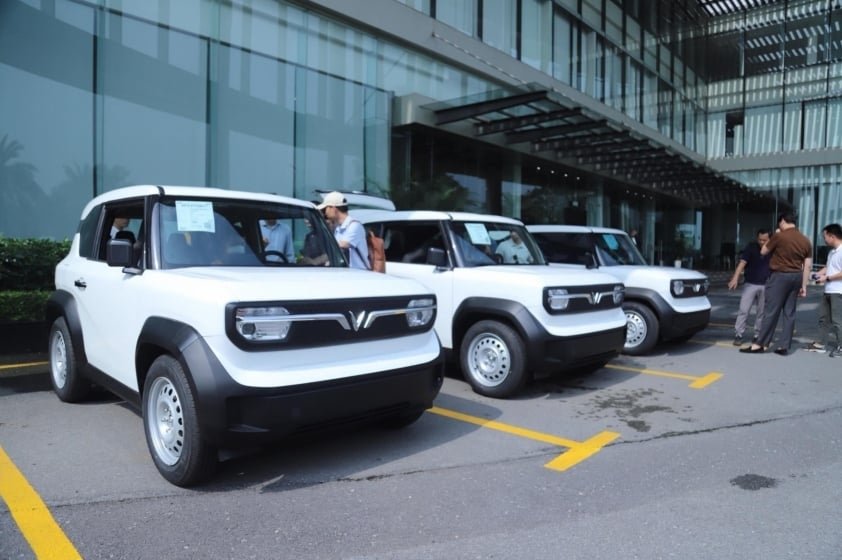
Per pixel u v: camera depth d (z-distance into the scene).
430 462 4.32
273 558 2.96
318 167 14.04
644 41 26.61
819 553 3.05
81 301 5.12
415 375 4.22
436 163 17.05
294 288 3.80
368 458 4.38
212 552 3.01
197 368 3.45
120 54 11.10
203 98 12.11
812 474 4.16
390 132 15.62
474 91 17.67
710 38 33.44
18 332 7.94
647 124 26.91
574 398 6.23
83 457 4.27
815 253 30.06
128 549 3.02
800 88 30.75
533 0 19.88
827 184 29.83
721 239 33.03
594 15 22.88
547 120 15.55
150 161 11.51
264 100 13.01
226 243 4.62
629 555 3.02
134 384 4.20
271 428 3.50
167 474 3.80
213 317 3.50
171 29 11.66
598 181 24.00
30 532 3.18
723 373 7.51
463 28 17.34
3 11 9.90
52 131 10.44
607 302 6.60
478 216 7.42
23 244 8.54
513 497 3.73
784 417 5.59
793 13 30.80
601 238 9.57
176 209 4.54
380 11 14.73
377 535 3.21
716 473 4.18
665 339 9.14
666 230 31.67
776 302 8.72
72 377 5.31
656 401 6.13
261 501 3.61
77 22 10.62
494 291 6.13
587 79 22.59
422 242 7.04
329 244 5.33
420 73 16.20
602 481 4.01
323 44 13.98
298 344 3.69
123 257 4.11
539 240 9.69
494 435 4.97
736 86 32.72
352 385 3.82
